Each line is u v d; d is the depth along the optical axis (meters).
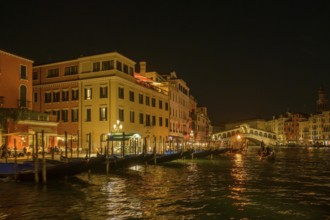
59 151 36.62
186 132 73.31
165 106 59.44
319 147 124.00
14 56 38.50
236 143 86.81
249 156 61.75
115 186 23.17
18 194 19.62
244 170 35.56
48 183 22.72
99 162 27.33
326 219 15.45
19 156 31.23
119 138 36.88
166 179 27.22
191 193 20.98
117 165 29.78
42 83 48.28
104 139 43.09
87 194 20.12
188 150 48.16
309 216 15.88
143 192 21.12
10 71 38.00
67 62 46.91
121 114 44.75
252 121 136.38
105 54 44.31
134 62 48.28
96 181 25.39
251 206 17.61
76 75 46.06
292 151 92.25
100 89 44.16
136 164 35.94
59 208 16.72
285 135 165.12
